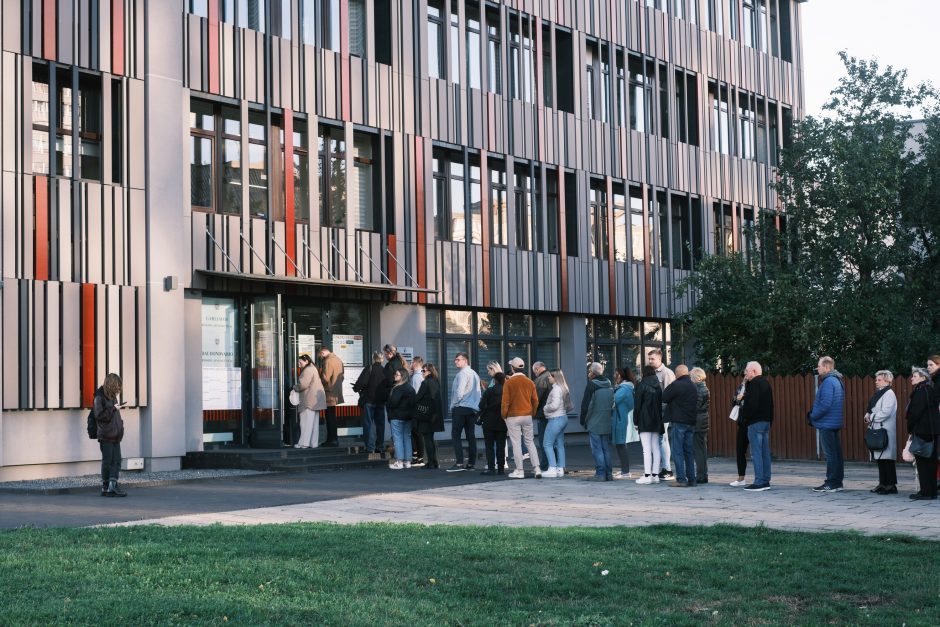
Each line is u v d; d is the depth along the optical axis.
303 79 24.41
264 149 23.75
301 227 24.14
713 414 26.03
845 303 26.72
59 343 19.89
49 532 11.65
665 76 36.47
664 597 8.66
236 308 23.39
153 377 21.08
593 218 32.94
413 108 26.94
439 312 28.41
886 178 27.20
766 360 28.03
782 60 42.44
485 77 29.25
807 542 11.29
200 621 7.50
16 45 19.61
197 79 22.38
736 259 29.08
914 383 16.02
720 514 14.16
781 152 29.11
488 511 14.57
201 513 14.38
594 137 32.94
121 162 21.08
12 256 19.33
